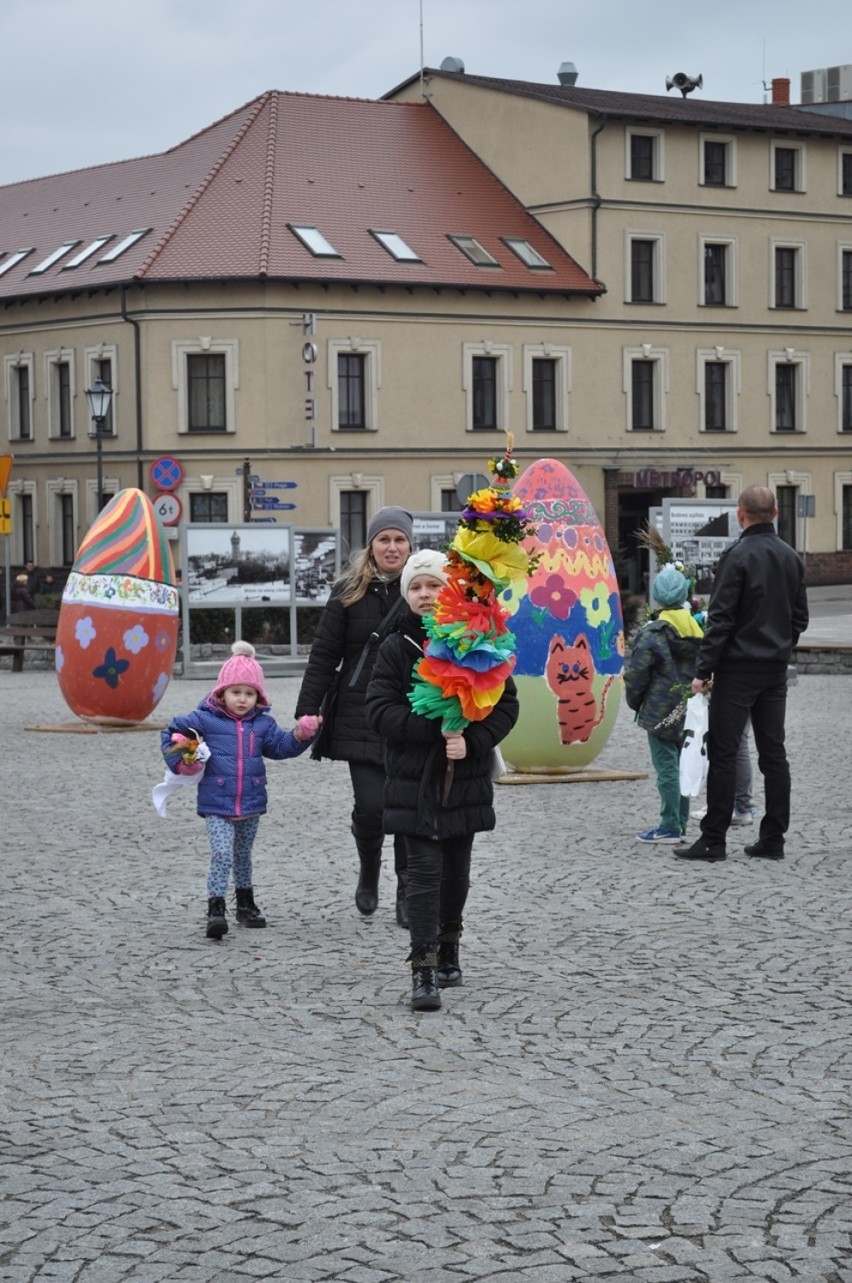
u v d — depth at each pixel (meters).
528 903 10.88
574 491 17.09
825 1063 7.32
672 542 30.58
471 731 8.34
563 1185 5.91
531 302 59.12
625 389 61.41
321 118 60.25
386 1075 7.23
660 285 61.84
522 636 16.62
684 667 13.07
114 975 9.12
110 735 22.62
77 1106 6.89
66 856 12.96
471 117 62.78
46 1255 5.43
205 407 55.16
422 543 39.34
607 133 60.25
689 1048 7.57
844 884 11.43
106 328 56.06
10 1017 8.27
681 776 12.88
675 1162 6.12
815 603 57.81
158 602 22.92
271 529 35.69
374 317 56.22
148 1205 5.82
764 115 66.25
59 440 58.44
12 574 60.34
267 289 54.44
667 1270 5.21
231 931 10.24
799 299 65.31
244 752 10.17
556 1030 7.90
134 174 60.94
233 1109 6.82
